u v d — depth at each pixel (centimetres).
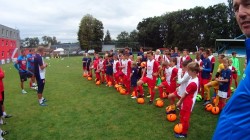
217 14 6806
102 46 7981
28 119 740
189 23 7025
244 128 103
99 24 7856
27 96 1074
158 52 1312
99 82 1402
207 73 902
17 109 856
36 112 816
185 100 570
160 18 7819
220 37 6550
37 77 901
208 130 625
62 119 735
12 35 5338
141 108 848
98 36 7819
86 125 678
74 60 4059
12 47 5306
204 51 938
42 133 622
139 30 8338
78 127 662
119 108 852
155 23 7762
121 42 8519
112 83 1341
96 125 677
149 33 7862
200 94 941
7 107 884
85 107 871
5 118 753
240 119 105
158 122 697
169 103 907
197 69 562
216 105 779
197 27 7031
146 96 1035
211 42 6688
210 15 6869
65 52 7225
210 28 6900
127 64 1069
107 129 644
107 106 881
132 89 1195
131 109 837
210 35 6588
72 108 860
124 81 1122
